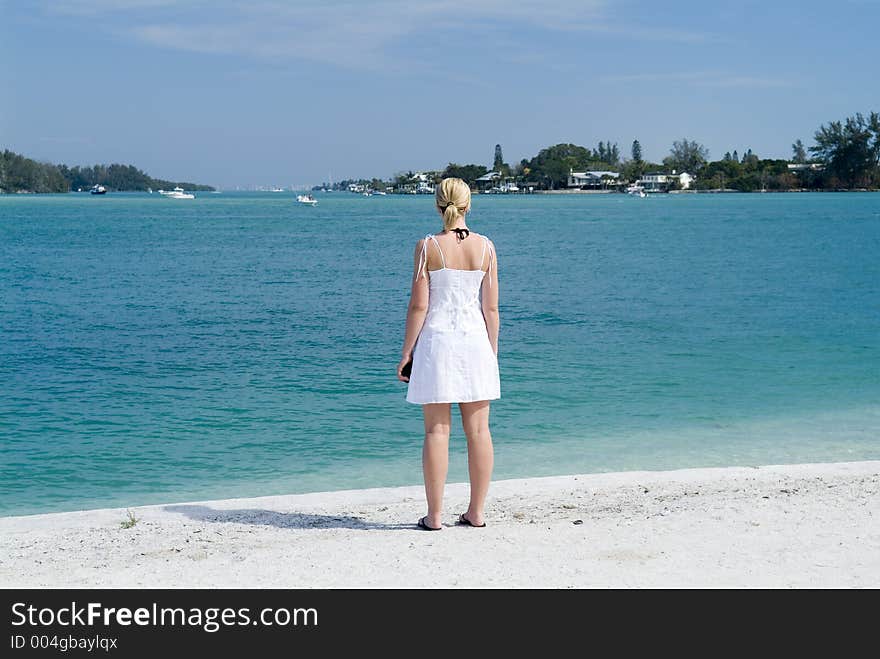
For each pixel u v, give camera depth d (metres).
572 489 7.17
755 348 17.95
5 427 11.10
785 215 112.31
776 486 7.00
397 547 5.23
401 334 20.59
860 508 5.93
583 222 102.56
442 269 5.48
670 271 39.56
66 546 5.61
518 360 16.41
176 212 149.50
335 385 14.05
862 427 10.93
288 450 9.95
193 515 6.52
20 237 72.88
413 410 12.13
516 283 34.03
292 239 72.31
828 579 4.52
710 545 5.10
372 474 8.94
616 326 21.61
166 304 27.48
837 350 17.62
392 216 134.88
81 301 28.30
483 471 5.69
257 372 15.32
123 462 9.48
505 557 4.96
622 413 11.79
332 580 4.66
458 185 5.54
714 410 12.00
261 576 4.76
